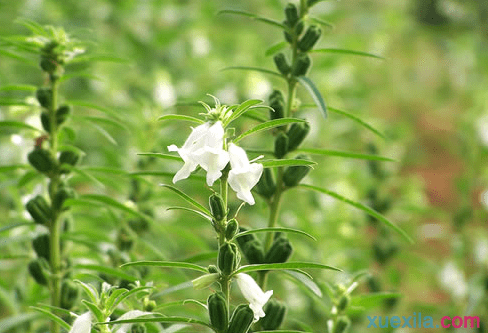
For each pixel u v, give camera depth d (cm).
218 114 101
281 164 102
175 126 175
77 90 214
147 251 149
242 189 100
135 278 114
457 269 176
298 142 114
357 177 205
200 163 99
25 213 134
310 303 159
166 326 119
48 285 119
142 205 134
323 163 215
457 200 206
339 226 181
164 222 158
